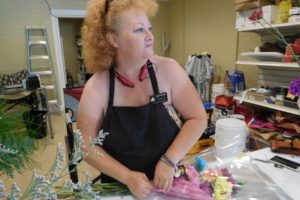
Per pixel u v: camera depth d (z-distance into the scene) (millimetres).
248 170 984
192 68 3764
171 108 899
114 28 749
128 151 844
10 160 468
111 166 812
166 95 862
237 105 2482
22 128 538
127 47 755
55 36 4617
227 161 1041
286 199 848
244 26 2322
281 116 2023
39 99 3449
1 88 3648
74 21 6543
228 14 3539
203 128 887
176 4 4992
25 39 4441
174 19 5164
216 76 3932
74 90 2051
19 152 481
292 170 1109
